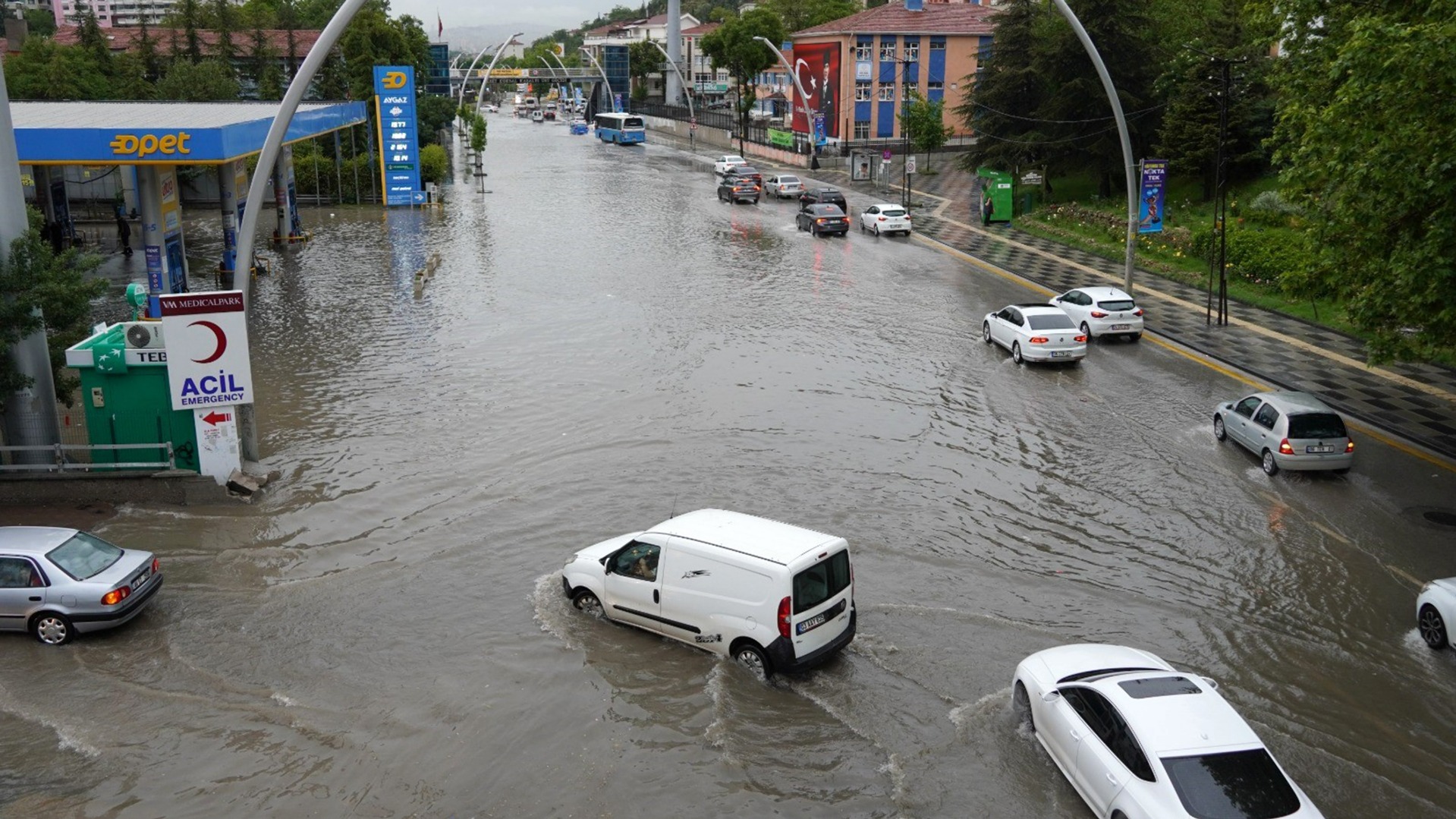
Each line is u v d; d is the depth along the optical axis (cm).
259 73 7581
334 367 2509
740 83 9306
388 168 5575
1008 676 1196
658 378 2416
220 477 1747
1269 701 1159
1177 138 4522
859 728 1074
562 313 3077
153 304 2855
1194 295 3378
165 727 1071
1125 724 911
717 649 1198
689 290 3431
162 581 1381
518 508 1686
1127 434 2081
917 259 4112
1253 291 3369
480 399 2258
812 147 7250
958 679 1184
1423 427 2131
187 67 5769
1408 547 1580
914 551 1535
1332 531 1633
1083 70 4959
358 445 1981
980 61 5766
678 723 1076
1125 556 1538
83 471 1734
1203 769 860
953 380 2442
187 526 1625
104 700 1126
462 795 958
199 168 5500
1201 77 4488
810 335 2842
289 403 2231
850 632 1211
